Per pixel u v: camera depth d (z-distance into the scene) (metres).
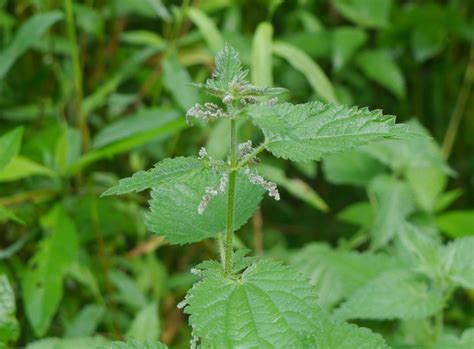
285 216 1.12
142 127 0.78
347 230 1.09
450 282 0.64
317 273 0.78
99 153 0.76
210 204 0.52
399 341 0.65
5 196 0.88
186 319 0.91
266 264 0.46
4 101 0.99
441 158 0.91
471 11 1.24
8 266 0.85
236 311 0.44
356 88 1.21
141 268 0.90
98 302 0.83
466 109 1.21
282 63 1.10
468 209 1.17
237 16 1.05
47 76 1.02
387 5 1.09
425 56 1.14
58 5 0.96
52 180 0.85
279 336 0.43
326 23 1.22
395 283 0.63
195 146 1.01
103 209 0.87
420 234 0.66
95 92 0.99
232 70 0.45
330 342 0.52
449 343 0.63
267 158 1.05
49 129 0.87
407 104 1.25
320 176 1.15
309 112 0.46
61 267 0.74
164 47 0.92
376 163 0.95
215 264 0.49
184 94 0.81
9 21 0.96
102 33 0.98
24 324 0.84
